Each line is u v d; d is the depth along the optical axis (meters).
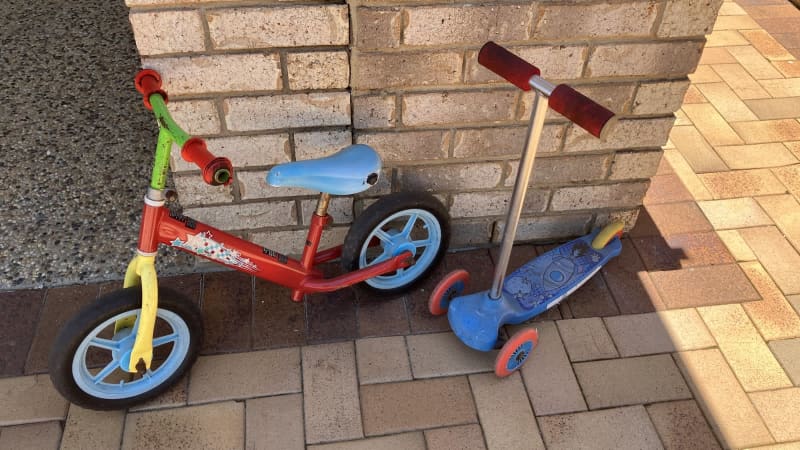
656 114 2.39
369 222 2.25
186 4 1.87
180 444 2.05
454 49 2.09
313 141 2.24
